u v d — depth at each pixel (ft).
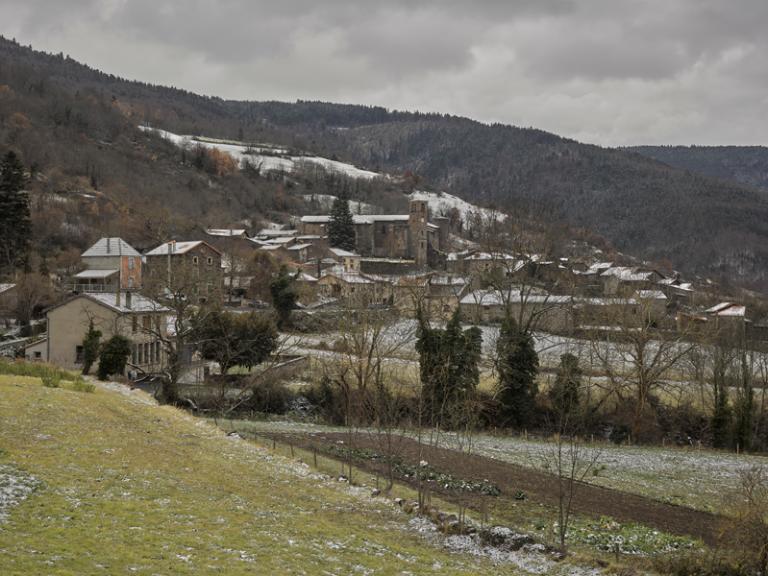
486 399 203.10
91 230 473.26
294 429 164.04
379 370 192.95
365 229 633.20
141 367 209.56
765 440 203.31
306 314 317.42
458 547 82.43
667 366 204.64
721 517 110.11
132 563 56.34
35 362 172.14
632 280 414.41
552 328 305.73
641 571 80.53
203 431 124.16
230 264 430.61
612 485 136.26
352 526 84.38
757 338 320.29
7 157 356.18
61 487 73.97
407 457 140.87
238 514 78.54
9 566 50.67
